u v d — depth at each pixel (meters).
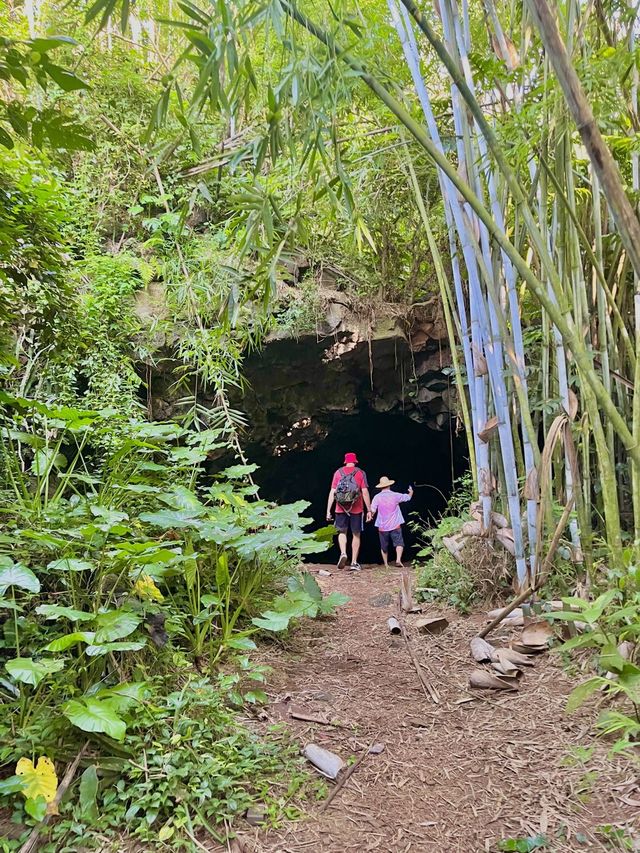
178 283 4.55
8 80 1.26
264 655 2.74
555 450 3.28
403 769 1.82
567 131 2.44
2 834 1.42
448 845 1.47
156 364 5.35
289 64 1.67
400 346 6.13
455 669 2.59
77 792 1.57
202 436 3.73
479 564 3.34
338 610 3.75
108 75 5.25
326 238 5.64
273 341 5.77
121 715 1.76
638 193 2.53
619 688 1.73
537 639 2.64
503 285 3.30
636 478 2.33
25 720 1.71
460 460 8.98
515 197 2.47
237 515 3.24
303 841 1.49
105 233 5.51
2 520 2.50
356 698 2.33
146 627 2.28
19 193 2.56
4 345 3.28
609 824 1.49
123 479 2.94
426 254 5.48
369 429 8.59
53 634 2.04
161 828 1.50
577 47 2.36
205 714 1.93
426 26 1.91
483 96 3.13
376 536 10.27
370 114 4.39
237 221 2.20
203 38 1.40
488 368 3.12
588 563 2.59
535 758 1.84
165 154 1.87
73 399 4.27
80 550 2.29
